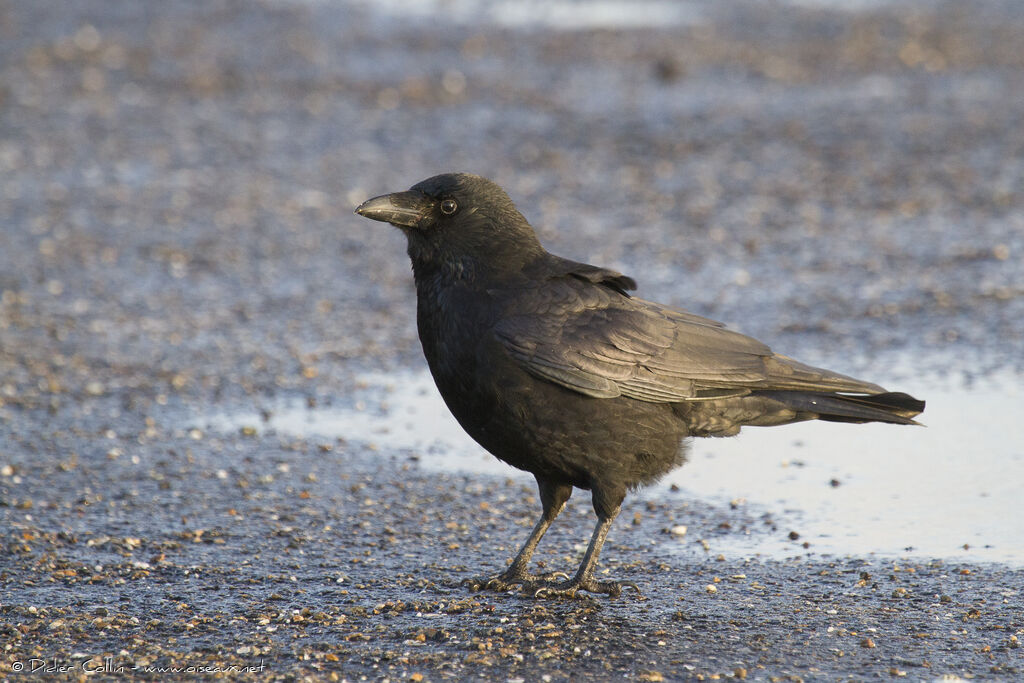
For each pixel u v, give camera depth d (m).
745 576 8.88
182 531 9.74
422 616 8.16
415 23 33.81
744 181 21.53
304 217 20.09
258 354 14.44
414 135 24.66
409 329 15.40
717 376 8.72
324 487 10.77
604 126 25.09
